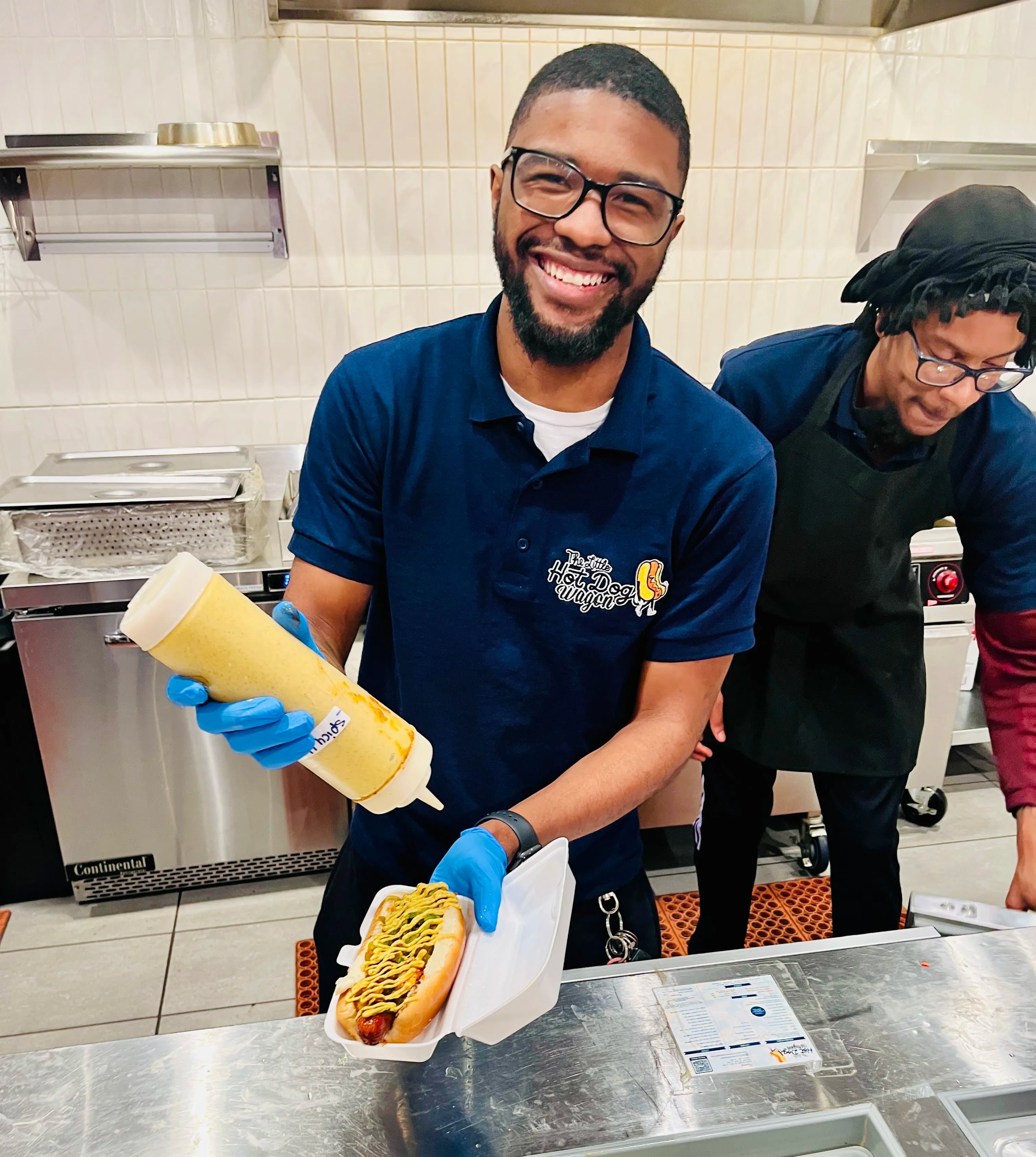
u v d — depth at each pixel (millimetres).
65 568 1901
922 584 2061
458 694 1073
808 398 1350
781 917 2156
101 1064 725
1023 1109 723
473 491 994
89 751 2041
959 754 2807
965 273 1154
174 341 2348
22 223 2180
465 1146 668
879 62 2346
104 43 2102
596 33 2217
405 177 2291
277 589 1979
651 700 1088
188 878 2238
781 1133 684
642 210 816
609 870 1214
